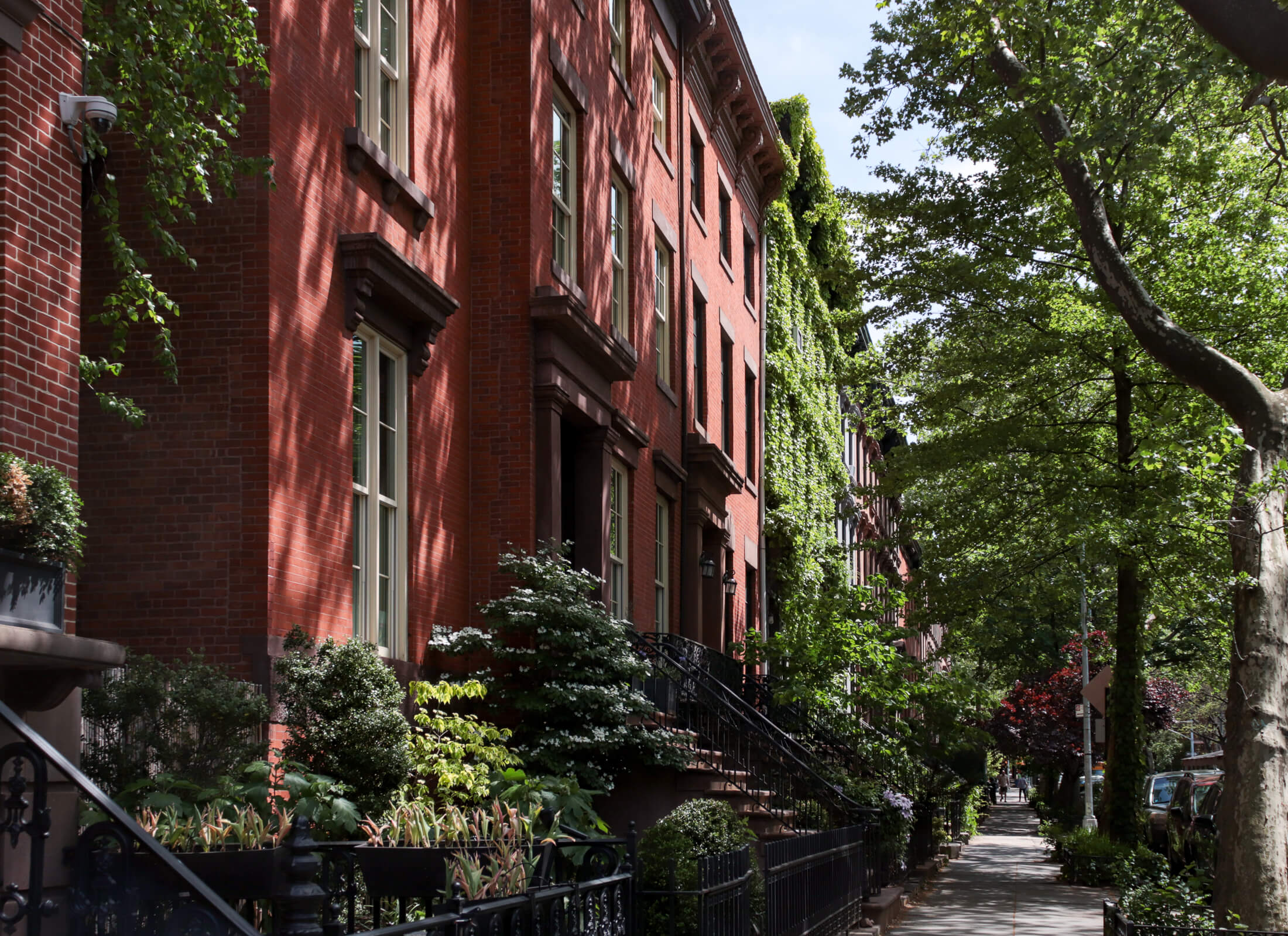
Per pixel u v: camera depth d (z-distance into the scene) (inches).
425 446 521.0
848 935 526.6
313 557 416.5
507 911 212.5
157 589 390.6
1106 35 528.7
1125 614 927.0
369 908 313.3
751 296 1126.4
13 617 225.1
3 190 273.1
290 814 308.0
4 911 197.5
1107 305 816.3
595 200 681.6
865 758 856.9
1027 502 928.9
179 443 396.2
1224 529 677.3
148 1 379.2
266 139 407.2
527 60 587.2
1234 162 785.6
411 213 514.6
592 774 510.6
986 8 552.1
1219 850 478.6
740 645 917.8
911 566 2496.3
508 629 532.7
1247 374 533.3
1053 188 819.4
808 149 1289.4
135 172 409.4
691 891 315.0
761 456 1098.1
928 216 839.7
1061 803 1875.0
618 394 707.4
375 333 483.2
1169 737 2726.4
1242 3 385.1
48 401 281.6
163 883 202.2
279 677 385.4
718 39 951.6
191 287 402.6
